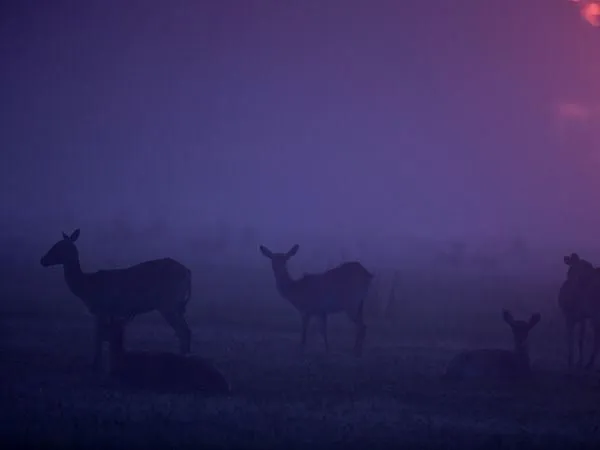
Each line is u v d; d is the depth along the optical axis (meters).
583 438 34.66
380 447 32.12
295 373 47.00
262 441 32.19
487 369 45.56
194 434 32.69
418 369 49.00
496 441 33.28
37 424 33.59
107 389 40.69
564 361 54.59
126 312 49.44
